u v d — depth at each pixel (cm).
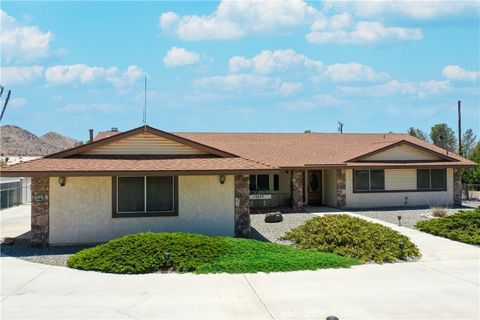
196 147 1742
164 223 1611
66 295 970
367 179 2586
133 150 1714
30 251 1451
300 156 2631
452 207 2634
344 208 2528
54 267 1223
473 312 862
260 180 2577
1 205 2866
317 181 2742
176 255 1214
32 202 1533
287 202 2570
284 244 1518
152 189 1605
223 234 1655
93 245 1546
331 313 855
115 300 937
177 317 838
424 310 872
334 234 1441
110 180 1577
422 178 2680
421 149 2692
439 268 1199
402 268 1202
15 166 1488
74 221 1551
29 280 1088
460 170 2745
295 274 1138
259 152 2692
